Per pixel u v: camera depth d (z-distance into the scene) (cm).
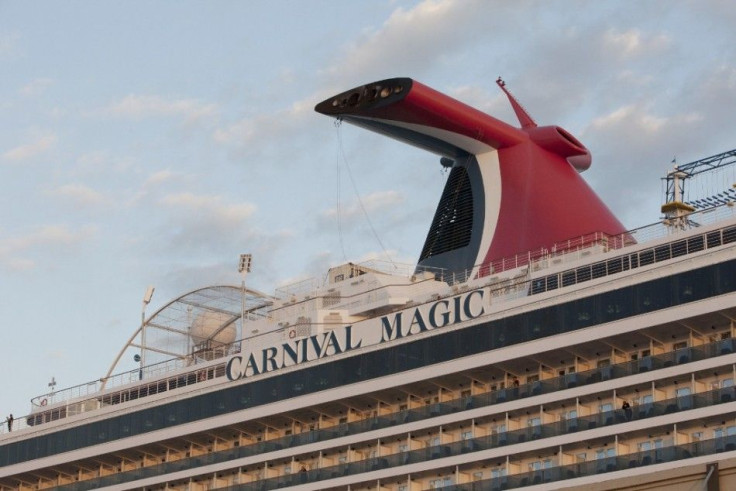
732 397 8712
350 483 10438
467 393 10169
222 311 12712
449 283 11425
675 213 11025
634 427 9056
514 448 9612
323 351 10838
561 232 11225
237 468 11256
